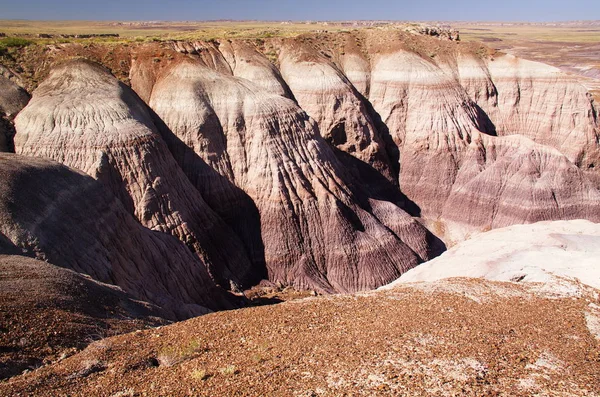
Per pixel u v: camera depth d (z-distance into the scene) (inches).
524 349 505.0
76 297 627.2
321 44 2647.6
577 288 693.3
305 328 585.9
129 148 1427.2
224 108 1781.5
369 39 2719.0
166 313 836.0
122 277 992.9
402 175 2329.0
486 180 2107.5
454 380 423.5
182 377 443.2
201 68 1876.2
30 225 833.5
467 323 581.9
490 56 2618.1
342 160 2225.6
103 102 1529.3
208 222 1562.5
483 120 2459.4
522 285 736.3
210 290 1322.6
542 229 1055.6
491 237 1058.1
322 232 1674.5
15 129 1531.7
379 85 2470.5
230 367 457.7
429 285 766.5
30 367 465.7
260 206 1691.7
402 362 463.5
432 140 2274.9
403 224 1899.6
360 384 417.7
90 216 994.7
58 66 1715.1
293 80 2374.5
